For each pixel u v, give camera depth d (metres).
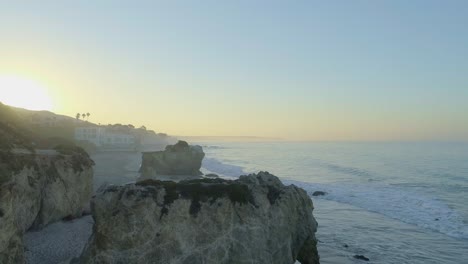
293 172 120.06
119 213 24.47
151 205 24.97
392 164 145.25
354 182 94.75
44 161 41.41
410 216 56.38
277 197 29.44
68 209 42.50
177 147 102.38
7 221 23.56
